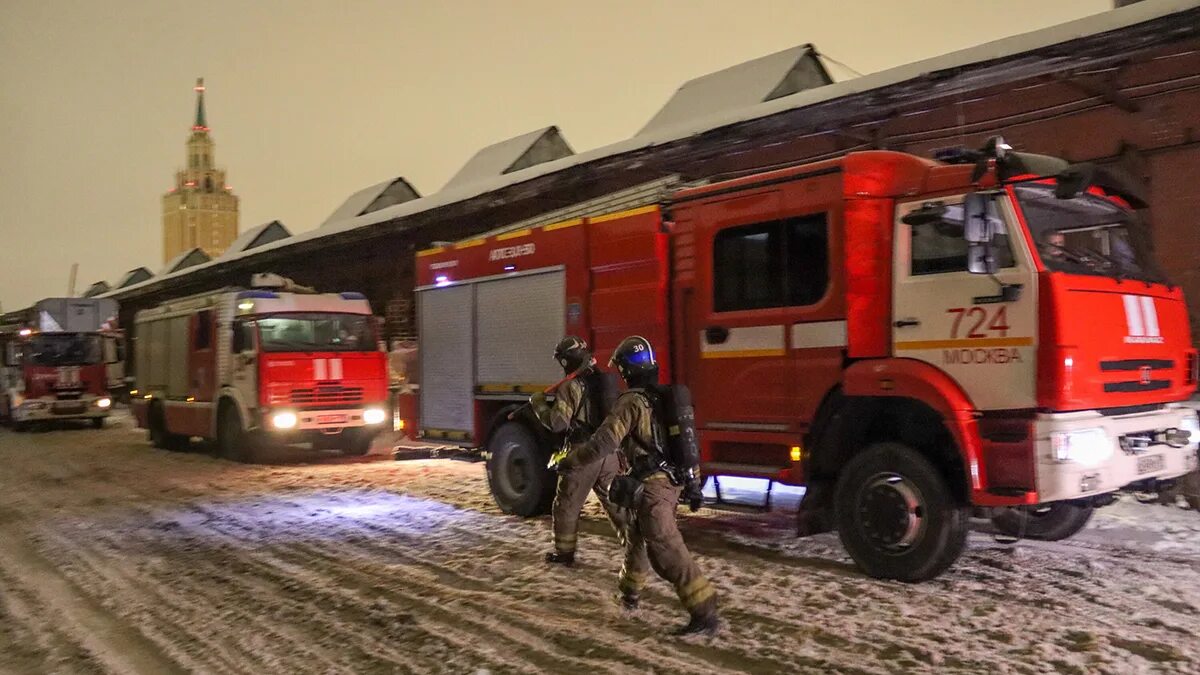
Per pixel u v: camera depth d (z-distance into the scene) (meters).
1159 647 4.59
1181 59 9.51
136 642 5.34
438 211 18.17
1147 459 5.79
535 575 6.50
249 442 14.38
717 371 7.09
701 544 7.34
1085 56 8.94
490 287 9.25
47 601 6.30
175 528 8.95
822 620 5.21
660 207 7.54
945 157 6.14
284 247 24.25
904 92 10.26
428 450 11.12
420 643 5.10
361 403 14.52
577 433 6.58
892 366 5.94
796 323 6.56
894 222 6.16
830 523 6.56
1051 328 5.33
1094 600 5.43
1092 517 7.64
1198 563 6.19
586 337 8.09
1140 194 6.40
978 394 5.61
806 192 6.54
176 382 16.61
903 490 5.87
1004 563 6.33
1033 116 10.73
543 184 15.46
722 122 13.41
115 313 24.62
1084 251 6.02
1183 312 6.55
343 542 7.98
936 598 5.55
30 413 22.73
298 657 4.95
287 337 14.12
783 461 6.73
